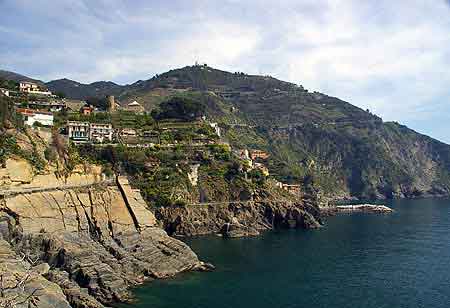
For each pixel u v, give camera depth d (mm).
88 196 131125
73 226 120062
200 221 192000
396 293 104812
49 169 127250
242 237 181500
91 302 86125
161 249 123812
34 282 79625
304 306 95500
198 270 122125
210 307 93125
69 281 92375
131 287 104750
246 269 125062
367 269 126750
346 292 105188
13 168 115125
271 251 151000
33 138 131500
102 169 146500
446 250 153500
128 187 142125
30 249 102000
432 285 111000
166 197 188250
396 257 142500
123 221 132375
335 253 148375
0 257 85562
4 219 102750
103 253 109812
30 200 113750
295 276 118500
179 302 95562
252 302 97125
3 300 71312
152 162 197625
